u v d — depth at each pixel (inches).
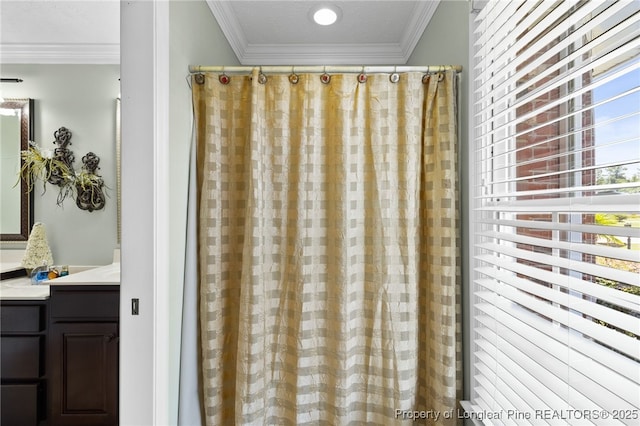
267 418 53.2
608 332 25.0
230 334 53.7
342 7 65.9
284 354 53.5
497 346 39.8
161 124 41.7
